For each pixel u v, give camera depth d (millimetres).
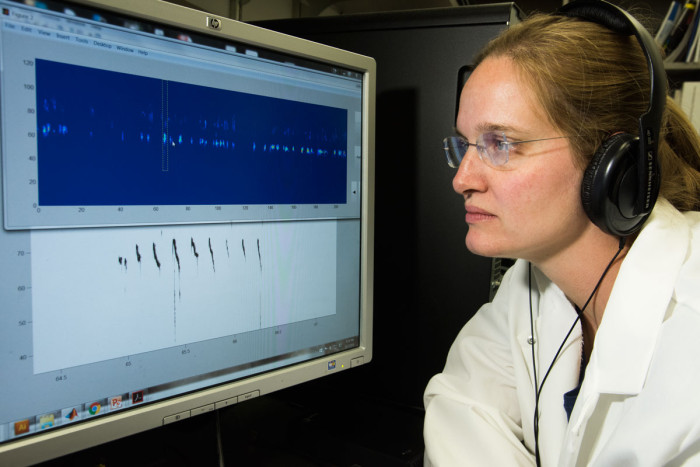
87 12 427
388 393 819
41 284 422
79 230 439
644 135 425
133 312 478
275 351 595
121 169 460
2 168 396
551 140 458
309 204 614
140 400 489
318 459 678
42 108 412
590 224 506
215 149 522
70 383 444
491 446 560
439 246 766
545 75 451
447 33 728
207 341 533
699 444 391
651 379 434
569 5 519
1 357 405
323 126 618
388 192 796
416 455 628
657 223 501
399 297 803
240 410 775
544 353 623
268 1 982
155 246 487
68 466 567
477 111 480
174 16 466
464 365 677
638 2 1591
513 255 530
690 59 1597
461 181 501
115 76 449
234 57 526
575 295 574
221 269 538
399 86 769
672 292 460
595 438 507
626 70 474
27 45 400
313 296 629
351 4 1095
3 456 403
